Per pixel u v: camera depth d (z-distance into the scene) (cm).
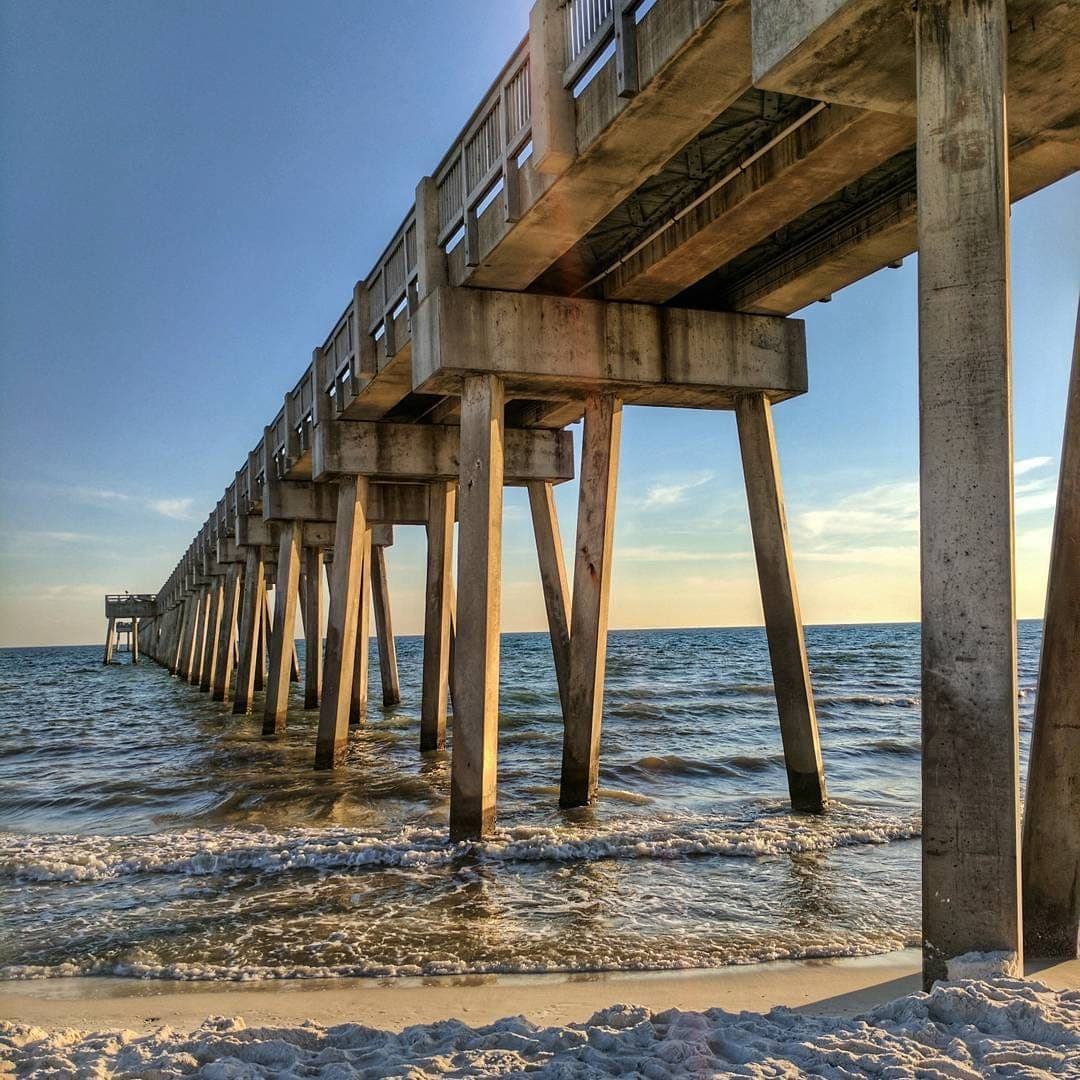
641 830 1074
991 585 471
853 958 663
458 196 1062
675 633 16038
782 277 1117
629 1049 415
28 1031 466
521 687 4228
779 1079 365
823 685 3878
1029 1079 350
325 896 870
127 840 1129
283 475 2262
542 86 825
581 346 1122
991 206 479
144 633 11794
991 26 485
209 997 605
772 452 1205
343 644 1753
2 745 2416
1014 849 466
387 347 1352
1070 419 566
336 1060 423
